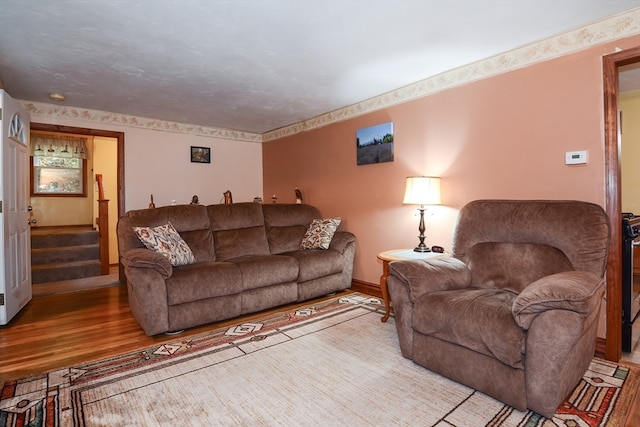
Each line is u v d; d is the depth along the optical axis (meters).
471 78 2.91
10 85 3.34
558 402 1.56
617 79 2.22
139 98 3.79
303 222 4.32
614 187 2.20
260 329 2.79
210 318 2.87
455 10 2.09
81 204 6.87
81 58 2.73
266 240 3.93
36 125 3.87
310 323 2.91
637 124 3.97
